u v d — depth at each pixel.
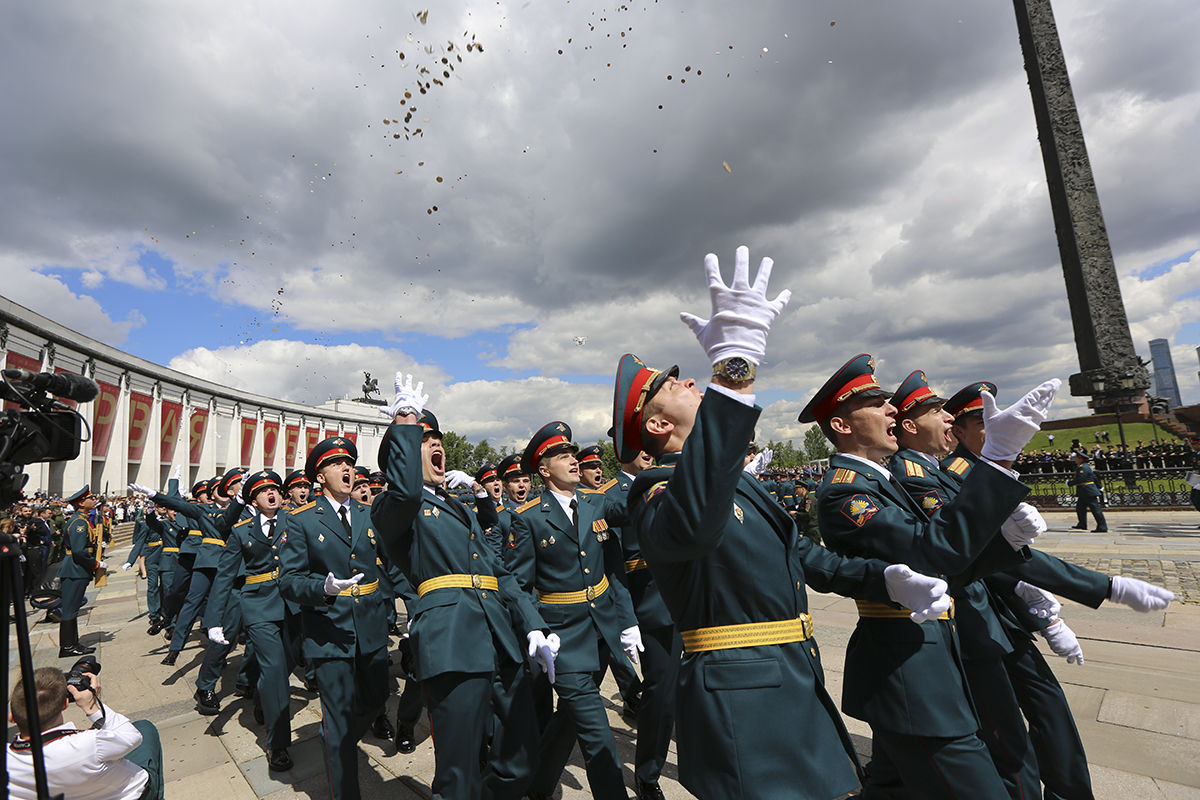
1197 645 6.08
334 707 4.09
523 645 3.80
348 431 73.69
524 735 3.61
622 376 2.50
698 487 1.70
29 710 1.67
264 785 4.45
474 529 3.92
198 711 6.02
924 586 2.14
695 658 2.18
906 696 2.49
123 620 11.40
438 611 3.49
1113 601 3.01
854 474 2.82
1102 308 35.25
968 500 2.14
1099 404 39.06
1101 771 3.84
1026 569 3.16
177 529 10.22
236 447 56.09
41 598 4.52
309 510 4.63
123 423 39.25
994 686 3.04
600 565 4.60
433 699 3.44
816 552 2.77
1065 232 36.72
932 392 3.68
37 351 31.27
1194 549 11.51
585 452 6.86
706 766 2.05
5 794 1.65
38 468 29.45
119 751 2.72
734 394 1.72
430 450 3.91
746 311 1.78
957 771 2.40
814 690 2.12
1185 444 23.61
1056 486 22.50
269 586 5.15
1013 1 38.09
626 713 5.47
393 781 4.46
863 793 3.01
